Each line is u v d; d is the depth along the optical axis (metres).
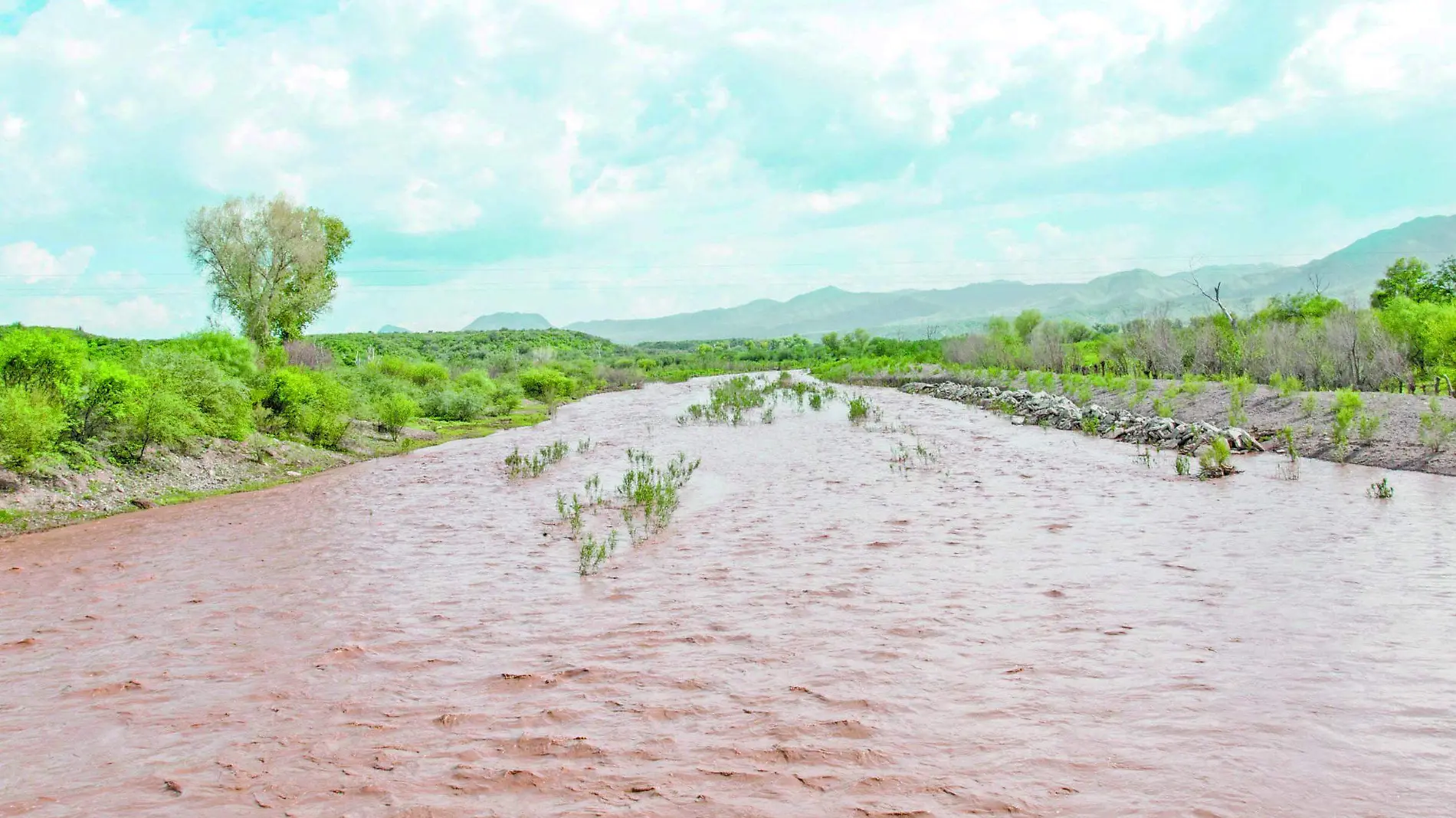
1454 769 4.26
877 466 17.92
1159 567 8.84
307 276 37.16
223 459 19.11
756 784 4.39
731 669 6.21
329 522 13.45
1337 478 14.35
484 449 23.97
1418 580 7.94
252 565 10.43
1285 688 5.43
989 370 43.72
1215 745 4.62
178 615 8.23
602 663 6.48
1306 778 4.21
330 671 6.48
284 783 4.59
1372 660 5.89
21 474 14.47
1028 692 5.52
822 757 4.68
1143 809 3.96
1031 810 3.99
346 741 5.14
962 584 8.46
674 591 8.59
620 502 14.33
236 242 34.34
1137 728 4.89
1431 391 24.33
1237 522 11.06
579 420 32.97
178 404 18.03
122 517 14.28
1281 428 19.36
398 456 23.25
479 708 5.62
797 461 19.03
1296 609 7.16
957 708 5.32
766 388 42.94
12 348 16.70
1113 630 6.79
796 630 7.11
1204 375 33.19
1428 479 13.84
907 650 6.49
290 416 23.45
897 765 4.54
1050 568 8.99
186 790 4.53
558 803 4.26
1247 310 44.31
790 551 10.29
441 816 4.16
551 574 9.54
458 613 8.04
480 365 60.66
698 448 22.12
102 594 9.18
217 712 5.69
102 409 17.16
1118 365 39.50
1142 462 17.41
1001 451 19.88
